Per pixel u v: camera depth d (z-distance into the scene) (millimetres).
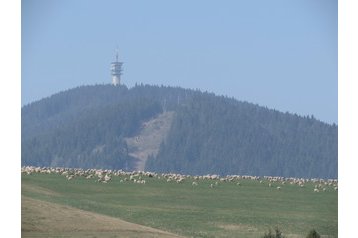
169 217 127750
